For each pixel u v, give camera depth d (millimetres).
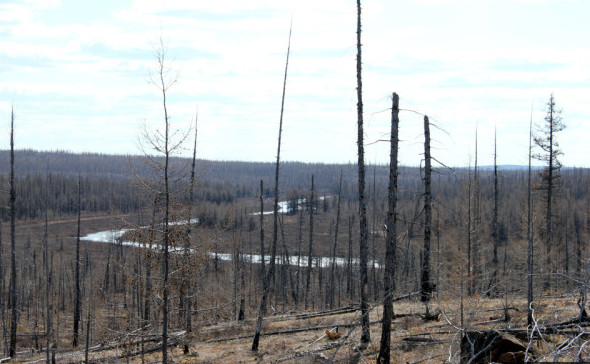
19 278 63625
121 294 47500
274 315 36406
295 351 19359
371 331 20609
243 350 21031
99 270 52969
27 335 43156
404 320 21391
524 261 28391
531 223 19906
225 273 40406
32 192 141375
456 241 35156
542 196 37125
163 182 13992
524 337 14008
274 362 18203
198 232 16594
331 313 28891
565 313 18016
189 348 22031
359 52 18359
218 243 32562
